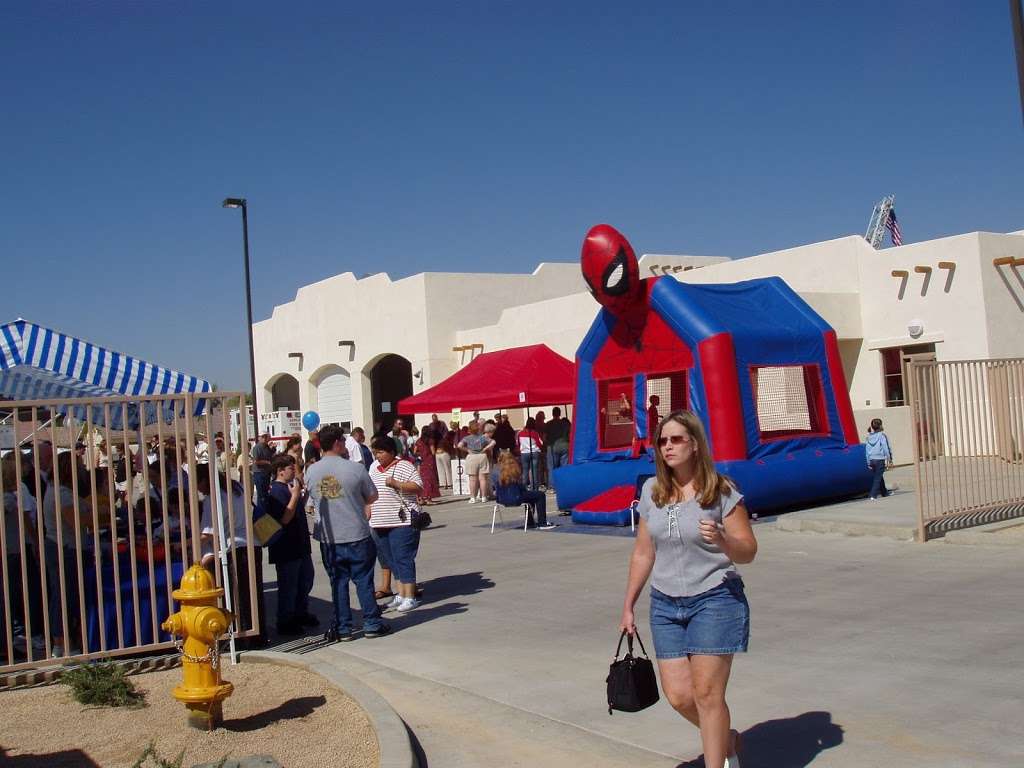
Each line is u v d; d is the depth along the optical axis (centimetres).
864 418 2131
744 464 1445
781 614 861
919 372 1173
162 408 797
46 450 887
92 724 660
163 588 818
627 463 1598
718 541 446
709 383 1469
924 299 2189
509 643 841
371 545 906
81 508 828
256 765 550
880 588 934
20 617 853
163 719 667
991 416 1220
